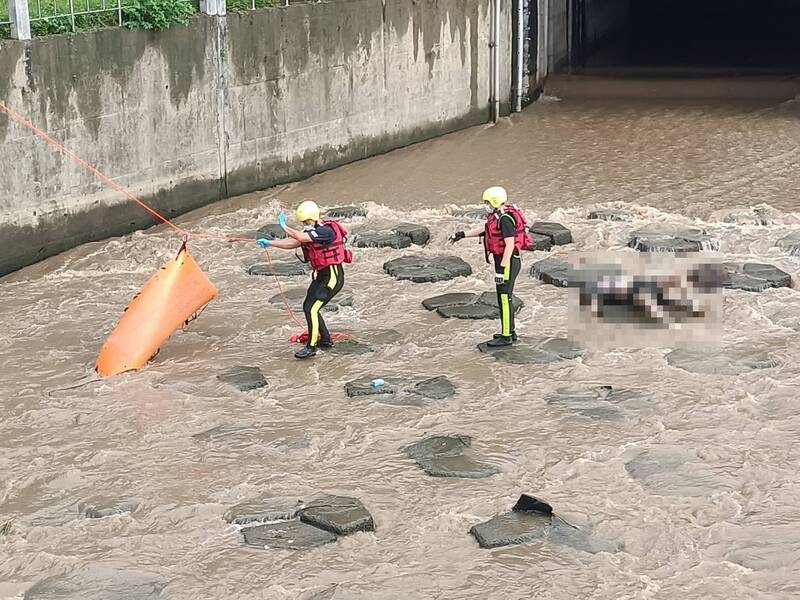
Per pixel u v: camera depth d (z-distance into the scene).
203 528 8.70
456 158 21.64
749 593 7.65
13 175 14.95
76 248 16.11
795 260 15.02
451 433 10.20
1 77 14.59
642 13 40.66
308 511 8.75
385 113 22.11
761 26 38.53
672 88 27.38
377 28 21.45
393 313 13.48
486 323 13.00
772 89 26.70
